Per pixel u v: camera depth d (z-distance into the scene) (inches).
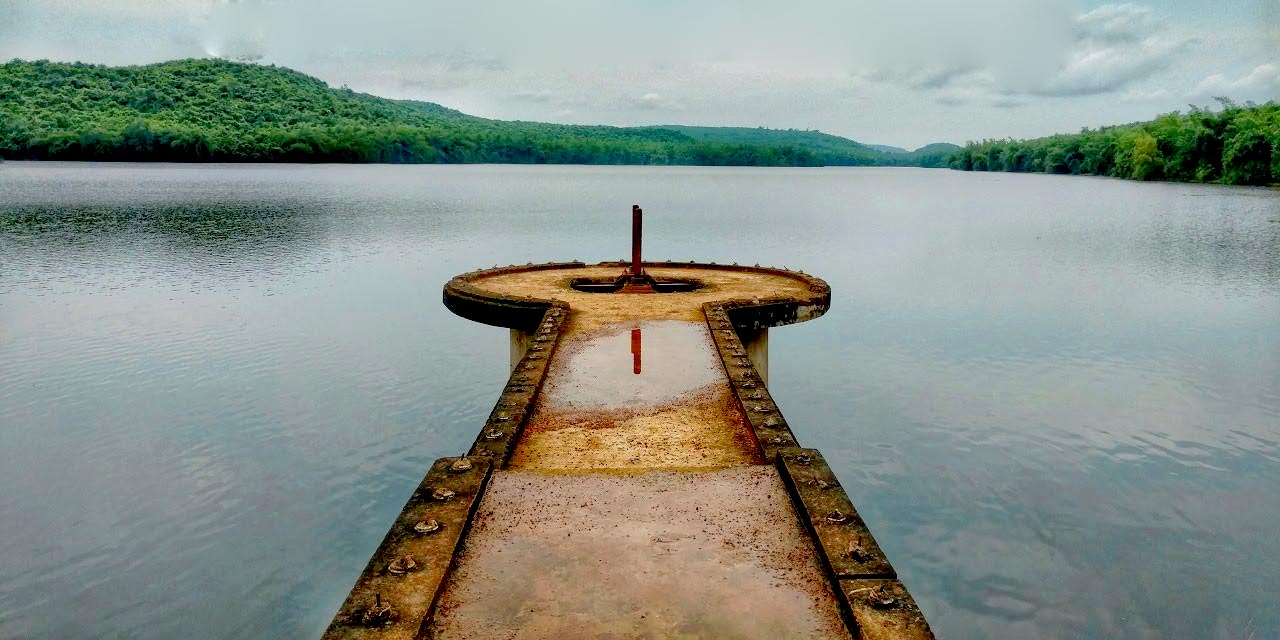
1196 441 544.4
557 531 170.6
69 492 459.2
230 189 3275.1
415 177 5201.8
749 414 250.2
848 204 3132.4
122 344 764.6
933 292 1108.5
